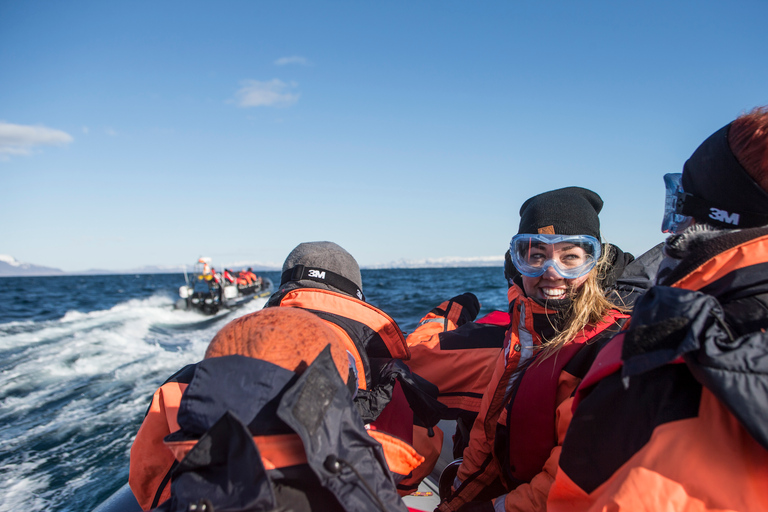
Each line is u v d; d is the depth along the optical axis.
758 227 0.87
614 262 1.69
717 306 0.75
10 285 64.12
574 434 0.96
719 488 0.75
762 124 0.85
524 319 1.54
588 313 1.43
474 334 2.00
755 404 0.68
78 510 2.89
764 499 0.74
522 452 1.42
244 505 0.77
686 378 0.82
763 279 0.80
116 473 3.40
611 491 0.85
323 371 0.89
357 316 1.50
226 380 0.88
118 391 5.67
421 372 2.01
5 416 4.80
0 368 7.04
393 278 48.75
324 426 0.85
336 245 1.71
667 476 0.78
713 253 0.86
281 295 1.59
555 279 1.46
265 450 0.85
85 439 4.09
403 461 1.24
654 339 0.76
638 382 0.86
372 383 1.52
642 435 0.84
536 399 1.38
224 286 17.94
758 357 0.70
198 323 14.38
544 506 1.24
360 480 0.86
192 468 0.84
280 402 0.82
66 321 14.12
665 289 0.83
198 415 0.88
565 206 1.49
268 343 0.93
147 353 8.16
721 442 0.77
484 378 1.89
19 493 3.11
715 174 0.93
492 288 24.45
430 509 2.00
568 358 1.37
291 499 0.86
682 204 1.02
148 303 22.61
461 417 1.96
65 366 7.12
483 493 1.65
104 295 35.22
